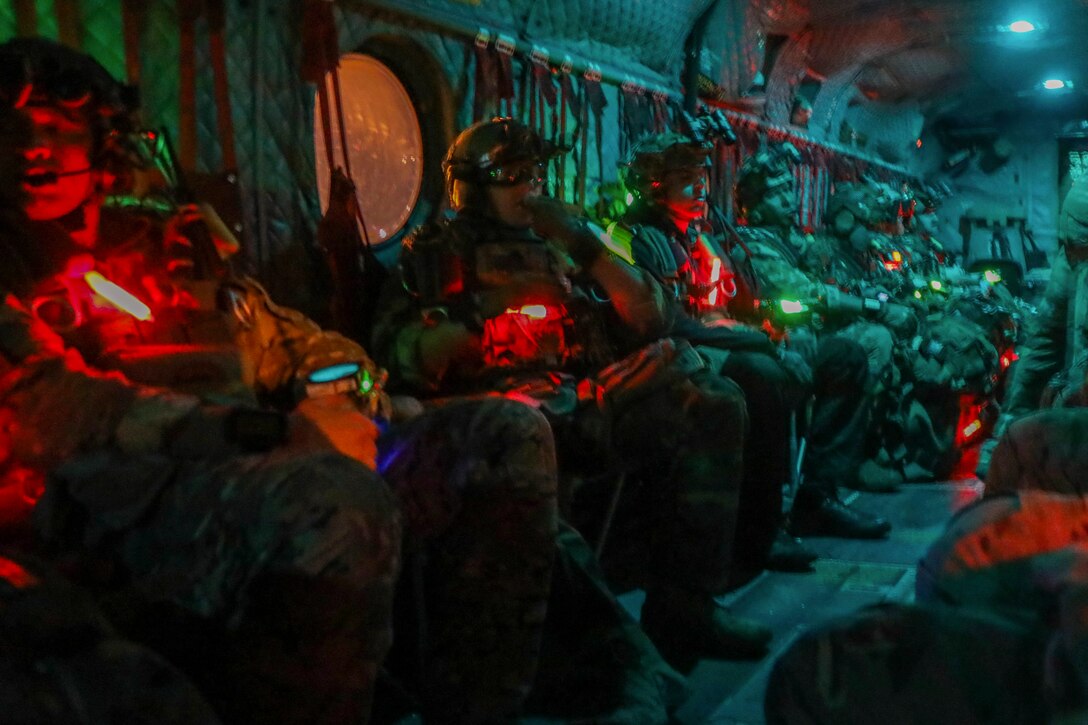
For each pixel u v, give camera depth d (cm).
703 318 416
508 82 430
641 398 312
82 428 153
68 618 119
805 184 784
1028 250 1135
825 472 492
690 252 418
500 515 204
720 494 309
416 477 205
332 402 231
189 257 233
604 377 321
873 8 684
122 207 225
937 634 150
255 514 143
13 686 111
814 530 486
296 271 345
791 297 504
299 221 347
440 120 414
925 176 1120
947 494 577
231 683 149
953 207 1145
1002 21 733
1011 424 235
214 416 153
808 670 153
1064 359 509
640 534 366
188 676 150
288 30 342
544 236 338
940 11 703
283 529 142
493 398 209
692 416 308
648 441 312
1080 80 955
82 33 286
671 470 312
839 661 152
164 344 210
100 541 150
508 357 314
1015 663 147
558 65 464
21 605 117
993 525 180
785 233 551
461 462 202
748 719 263
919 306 670
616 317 359
